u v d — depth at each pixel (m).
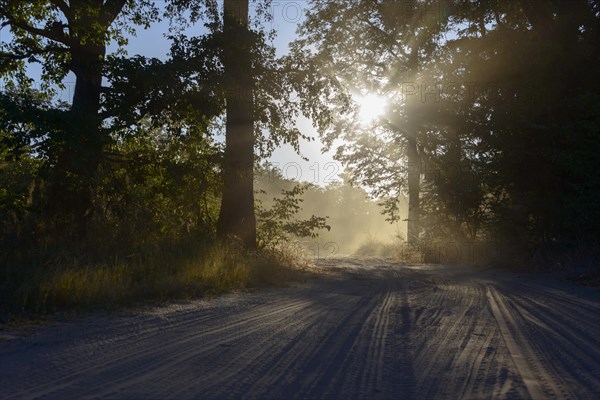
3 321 8.80
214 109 16.98
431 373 6.52
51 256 12.10
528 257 19.70
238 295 12.69
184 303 11.20
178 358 7.00
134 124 16.56
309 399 5.60
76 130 14.72
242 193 18.81
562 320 9.77
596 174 18.02
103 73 16.66
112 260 13.05
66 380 6.01
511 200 20.95
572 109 19.45
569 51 19.55
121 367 6.55
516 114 19.47
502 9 21.89
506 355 7.35
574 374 6.52
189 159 17.91
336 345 7.82
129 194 16.98
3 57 17.12
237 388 5.89
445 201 23.50
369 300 12.21
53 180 15.33
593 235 18.41
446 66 22.39
